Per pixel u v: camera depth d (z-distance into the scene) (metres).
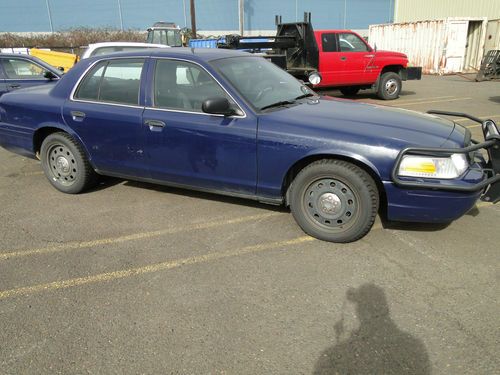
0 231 4.05
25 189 5.21
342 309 2.81
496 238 3.70
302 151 3.51
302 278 3.18
